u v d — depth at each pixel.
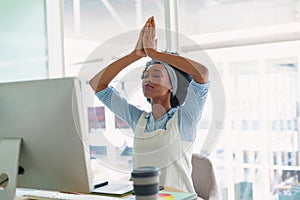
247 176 2.88
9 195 1.24
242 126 2.86
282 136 2.75
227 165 2.90
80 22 3.03
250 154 2.86
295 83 2.65
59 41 3.07
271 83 2.73
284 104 2.71
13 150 1.24
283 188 2.78
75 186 1.21
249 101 2.81
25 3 2.81
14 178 1.24
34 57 2.87
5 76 2.63
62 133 1.16
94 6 2.98
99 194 1.43
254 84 2.77
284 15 2.48
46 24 2.98
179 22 2.71
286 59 2.63
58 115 1.15
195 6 2.69
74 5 3.06
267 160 2.81
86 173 1.18
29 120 1.21
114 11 2.90
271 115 2.77
